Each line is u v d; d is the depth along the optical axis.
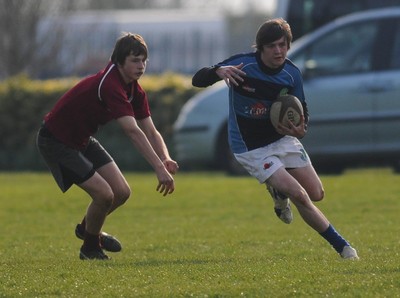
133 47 25.19
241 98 25.19
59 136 26.12
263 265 23.95
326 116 52.44
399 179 50.12
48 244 31.30
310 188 25.34
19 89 72.94
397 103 51.75
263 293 19.97
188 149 56.25
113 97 25.25
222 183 49.97
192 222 36.78
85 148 26.64
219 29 145.00
